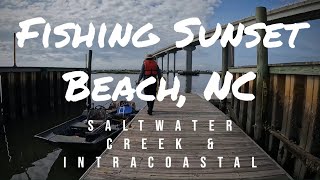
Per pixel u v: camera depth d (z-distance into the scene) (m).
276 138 6.38
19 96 15.77
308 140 4.76
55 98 20.34
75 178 7.34
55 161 8.69
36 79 17.70
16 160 8.88
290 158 5.54
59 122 16.02
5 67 14.05
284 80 6.16
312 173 4.70
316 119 4.61
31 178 7.42
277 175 4.48
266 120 6.84
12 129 13.65
